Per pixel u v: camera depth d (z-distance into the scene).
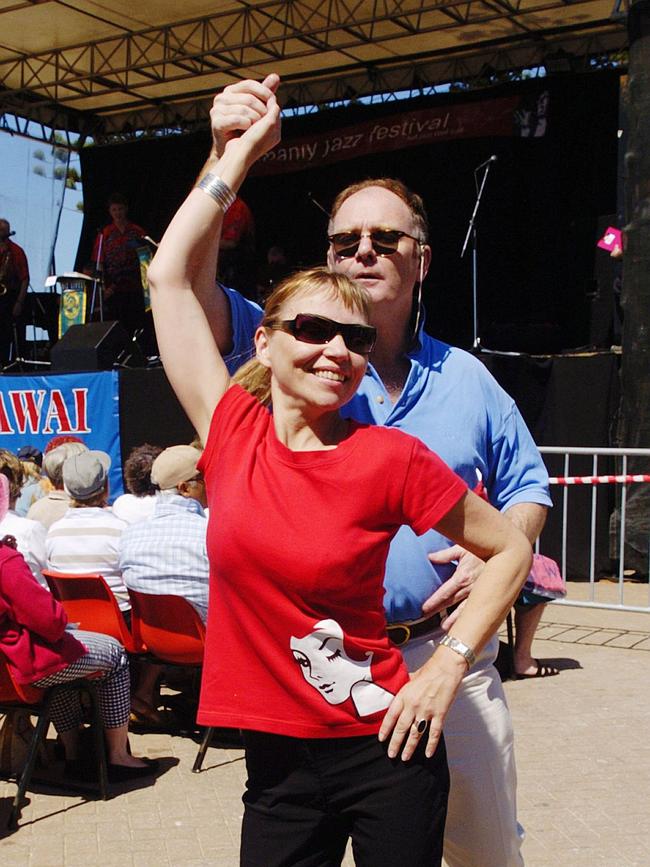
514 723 5.00
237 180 1.98
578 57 13.88
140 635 4.70
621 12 8.72
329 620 1.72
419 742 1.77
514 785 2.41
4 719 4.44
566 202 13.93
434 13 12.91
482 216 14.38
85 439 9.77
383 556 1.76
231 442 1.82
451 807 2.36
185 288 1.94
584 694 5.47
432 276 14.86
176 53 14.45
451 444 2.32
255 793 1.84
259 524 1.71
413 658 2.27
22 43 14.14
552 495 8.64
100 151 17.02
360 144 15.16
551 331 11.13
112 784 4.31
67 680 4.02
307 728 1.75
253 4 12.88
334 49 13.89
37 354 14.43
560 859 3.53
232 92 2.02
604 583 8.50
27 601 3.84
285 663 1.74
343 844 1.87
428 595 2.25
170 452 4.70
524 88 13.91
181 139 16.44
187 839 3.74
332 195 15.48
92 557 4.87
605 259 12.97
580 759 4.50
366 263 2.27
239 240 14.56
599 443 8.52
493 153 14.19
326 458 1.74
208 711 1.80
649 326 8.34
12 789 4.26
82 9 12.94
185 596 4.46
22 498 6.91
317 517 1.71
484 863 2.38
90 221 17.30
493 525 1.80
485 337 11.48
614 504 8.64
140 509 5.55
